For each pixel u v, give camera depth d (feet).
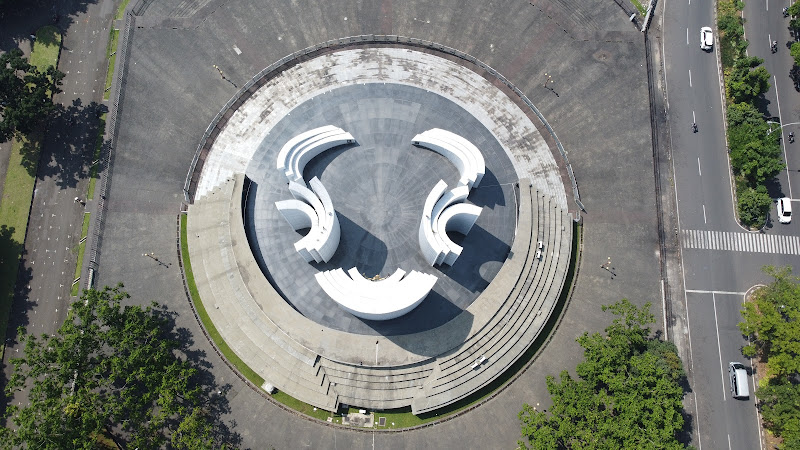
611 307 192.75
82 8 240.94
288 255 207.00
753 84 230.48
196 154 220.84
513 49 241.96
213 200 214.48
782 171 228.43
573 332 206.59
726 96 237.66
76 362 173.99
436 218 194.39
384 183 215.92
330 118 225.97
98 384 181.68
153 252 211.61
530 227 210.79
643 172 226.58
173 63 234.99
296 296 201.77
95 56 235.81
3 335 203.00
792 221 222.69
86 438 167.63
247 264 202.28
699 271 216.74
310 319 197.47
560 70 239.50
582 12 247.29
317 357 193.67
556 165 224.53
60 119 226.38
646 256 216.95
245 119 226.58
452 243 188.96
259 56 237.66
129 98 229.25
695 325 210.59
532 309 203.72
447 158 219.61
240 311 199.93
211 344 201.16
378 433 192.75
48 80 217.56
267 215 212.64
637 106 235.20
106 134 225.35
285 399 195.62
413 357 192.44
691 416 201.26
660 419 171.01
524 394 198.18
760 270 217.36
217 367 198.49
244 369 198.59
